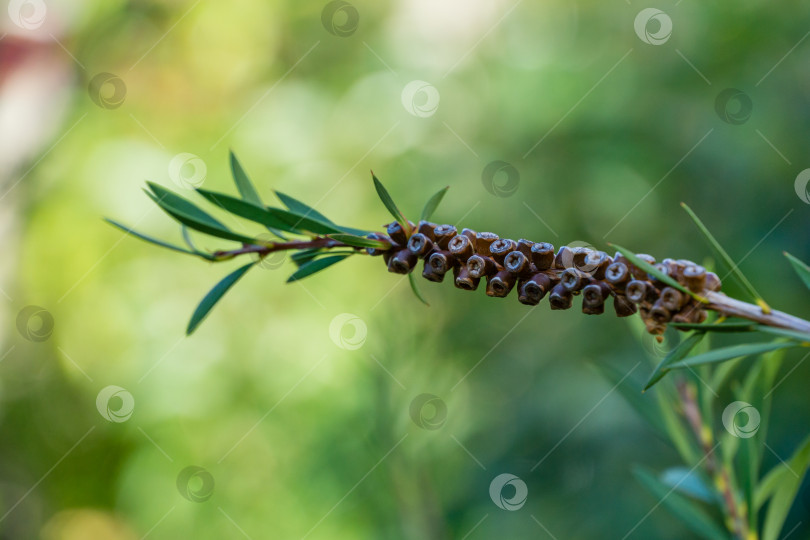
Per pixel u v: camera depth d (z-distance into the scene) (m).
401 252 0.55
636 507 1.00
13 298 1.82
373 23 1.89
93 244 1.84
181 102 2.00
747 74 1.35
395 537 0.72
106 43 1.93
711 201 1.32
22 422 1.81
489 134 1.50
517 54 1.57
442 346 0.82
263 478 1.30
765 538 0.59
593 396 1.15
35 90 1.82
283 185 1.82
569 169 1.38
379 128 1.78
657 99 1.40
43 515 1.80
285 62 2.03
